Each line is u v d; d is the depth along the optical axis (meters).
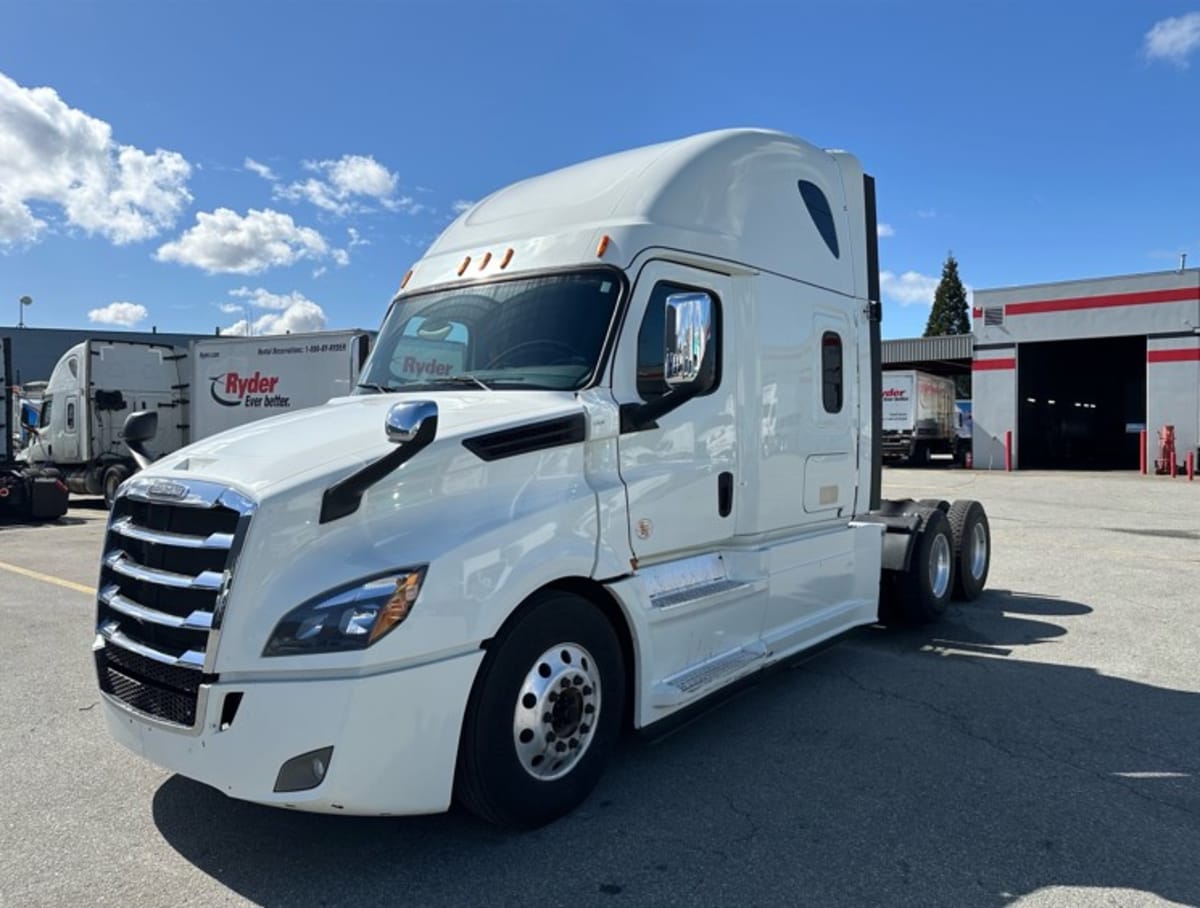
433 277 5.05
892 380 30.88
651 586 4.36
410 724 3.16
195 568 3.21
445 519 3.39
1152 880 3.30
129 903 3.17
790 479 5.40
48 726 5.02
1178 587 9.02
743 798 4.02
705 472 4.64
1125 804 3.96
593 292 4.28
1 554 12.31
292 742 3.00
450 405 3.95
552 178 5.22
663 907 3.12
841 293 6.05
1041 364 33.84
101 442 19.25
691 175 4.77
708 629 4.60
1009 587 9.09
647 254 4.35
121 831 3.72
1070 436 38.19
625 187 4.66
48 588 9.48
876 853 3.51
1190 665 6.18
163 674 3.25
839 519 6.08
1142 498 18.19
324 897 3.20
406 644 3.13
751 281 5.06
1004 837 3.64
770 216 5.32
